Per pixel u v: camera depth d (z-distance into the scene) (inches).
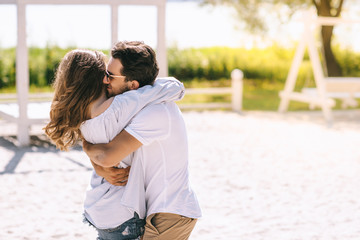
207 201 194.9
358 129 377.1
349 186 218.5
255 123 397.7
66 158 267.0
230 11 701.3
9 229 161.6
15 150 287.3
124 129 88.7
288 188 214.8
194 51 679.7
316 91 441.1
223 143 314.3
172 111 92.4
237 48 727.7
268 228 164.9
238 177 232.8
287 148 301.7
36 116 304.5
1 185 212.8
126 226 93.0
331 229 164.1
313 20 411.2
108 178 92.9
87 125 90.4
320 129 375.6
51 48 572.1
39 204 188.4
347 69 716.0
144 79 92.5
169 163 91.7
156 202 91.7
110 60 92.1
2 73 558.9
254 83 678.5
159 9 289.3
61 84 91.4
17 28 288.7
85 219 98.9
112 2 283.1
